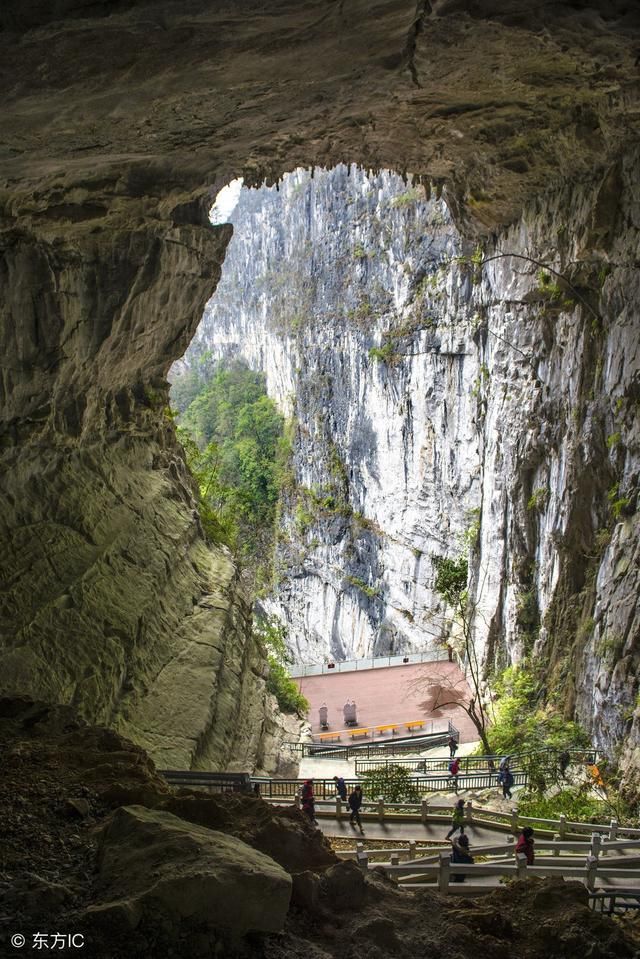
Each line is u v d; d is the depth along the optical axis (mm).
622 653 21062
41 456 20312
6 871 6867
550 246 26609
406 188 49531
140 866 6664
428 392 48219
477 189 28078
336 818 16875
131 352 23375
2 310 17828
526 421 30516
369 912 6984
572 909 7086
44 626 17453
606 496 24188
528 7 9602
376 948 6465
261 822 8141
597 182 22844
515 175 25766
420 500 50781
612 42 11016
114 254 20234
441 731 33969
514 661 32219
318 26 8211
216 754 19906
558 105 18875
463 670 40500
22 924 6129
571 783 20641
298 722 32781
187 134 13203
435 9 9258
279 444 77875
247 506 74812
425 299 47750
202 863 6508
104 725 17281
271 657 36469
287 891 6297
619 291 22828
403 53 10609
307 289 68562
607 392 23703
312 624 69125
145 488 25516
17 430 19359
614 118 19094
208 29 7574
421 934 6758
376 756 29859
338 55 9555
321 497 66688
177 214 22094
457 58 12055
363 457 58656
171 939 6082
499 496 34281
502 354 33312
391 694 38812
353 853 12484
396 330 51375
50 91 8320
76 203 17656
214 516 33625
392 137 22688
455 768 22094
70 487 21047
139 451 26125
